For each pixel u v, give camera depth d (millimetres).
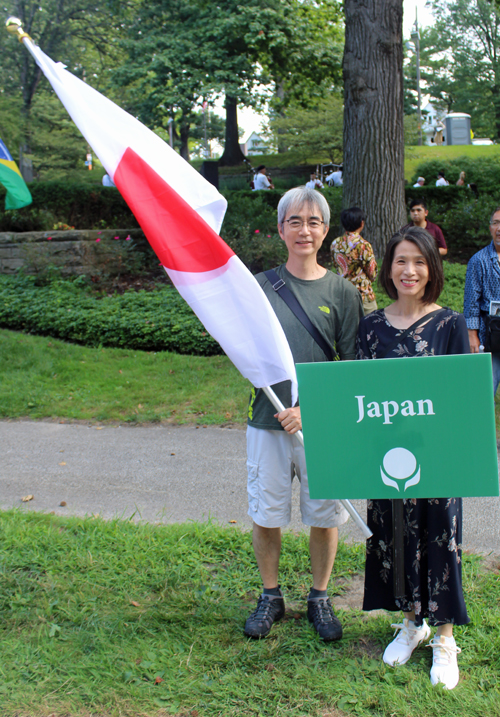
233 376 7066
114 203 13586
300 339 2703
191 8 22203
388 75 9211
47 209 13289
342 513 2744
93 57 32375
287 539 3607
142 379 7133
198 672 2539
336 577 3258
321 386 2203
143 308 9367
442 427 2172
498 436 4945
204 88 20828
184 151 33500
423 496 2223
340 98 24781
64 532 3742
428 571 2441
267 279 2781
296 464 2758
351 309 2750
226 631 2795
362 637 2754
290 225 2678
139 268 12391
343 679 2469
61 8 27094
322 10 23391
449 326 2477
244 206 12758
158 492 4445
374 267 5621
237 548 3539
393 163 9422
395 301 2600
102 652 2662
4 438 5660
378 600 2609
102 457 5141
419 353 2459
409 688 2396
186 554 3477
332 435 2230
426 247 2422
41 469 4922
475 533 3678
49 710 2355
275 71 24125
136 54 22719
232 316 2547
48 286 11203
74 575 3258
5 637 2779
